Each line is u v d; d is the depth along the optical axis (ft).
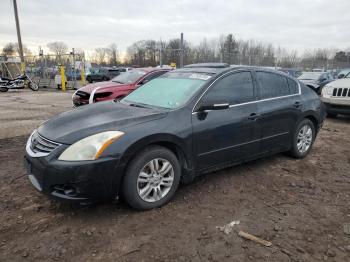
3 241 9.18
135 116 11.21
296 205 11.66
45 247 8.91
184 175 12.12
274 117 14.96
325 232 9.83
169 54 101.04
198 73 13.94
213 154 12.70
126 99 14.65
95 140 9.88
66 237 9.39
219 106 12.00
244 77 14.21
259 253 8.73
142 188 10.86
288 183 13.75
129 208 11.16
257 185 13.44
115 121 10.78
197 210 11.14
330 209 11.38
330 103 29.81
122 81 28.71
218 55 93.09
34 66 80.18
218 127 12.58
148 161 10.73
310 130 17.54
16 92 64.13
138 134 10.38
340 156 18.03
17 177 13.94
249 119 13.73
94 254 8.63
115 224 10.12
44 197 11.98
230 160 13.53
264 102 14.65
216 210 11.15
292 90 16.61
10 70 81.56
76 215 10.67
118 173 10.06
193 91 12.59
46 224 10.11
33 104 42.06
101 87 26.45
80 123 10.94
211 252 8.75
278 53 121.39
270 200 12.04
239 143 13.58
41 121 28.12
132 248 8.89
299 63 105.19
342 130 26.04
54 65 77.41
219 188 13.05
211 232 9.73
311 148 18.29
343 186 13.55
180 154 11.81
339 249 8.96
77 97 27.48
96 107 13.04
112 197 10.31
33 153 10.43
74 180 9.53
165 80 14.70
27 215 10.66
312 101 17.43
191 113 11.96
